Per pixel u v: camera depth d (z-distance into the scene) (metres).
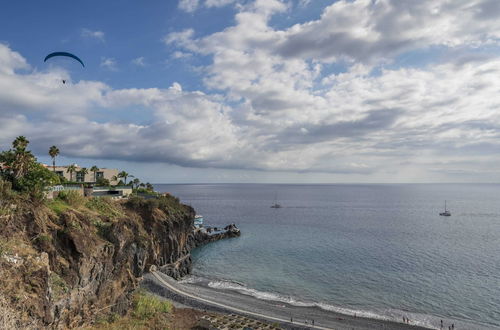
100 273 48.25
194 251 121.25
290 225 181.75
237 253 114.88
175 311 58.94
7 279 31.86
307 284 79.44
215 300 66.75
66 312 39.34
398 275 85.00
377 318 59.38
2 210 36.97
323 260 101.38
